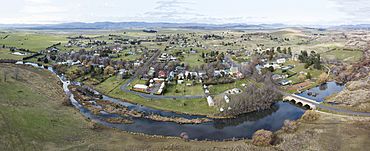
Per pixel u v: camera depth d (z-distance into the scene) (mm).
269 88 161750
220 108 138250
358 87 162000
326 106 142500
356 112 132375
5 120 102625
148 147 99250
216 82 178250
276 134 111000
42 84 170625
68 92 167125
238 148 99125
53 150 91250
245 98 142625
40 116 114438
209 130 118875
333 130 108688
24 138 94938
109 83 186125
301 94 168375
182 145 101812
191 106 144000
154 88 171625
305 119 123625
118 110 138500
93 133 109000
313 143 98938
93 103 149125
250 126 123750
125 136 109188
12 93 136250
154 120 128750
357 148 93500
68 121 116562
